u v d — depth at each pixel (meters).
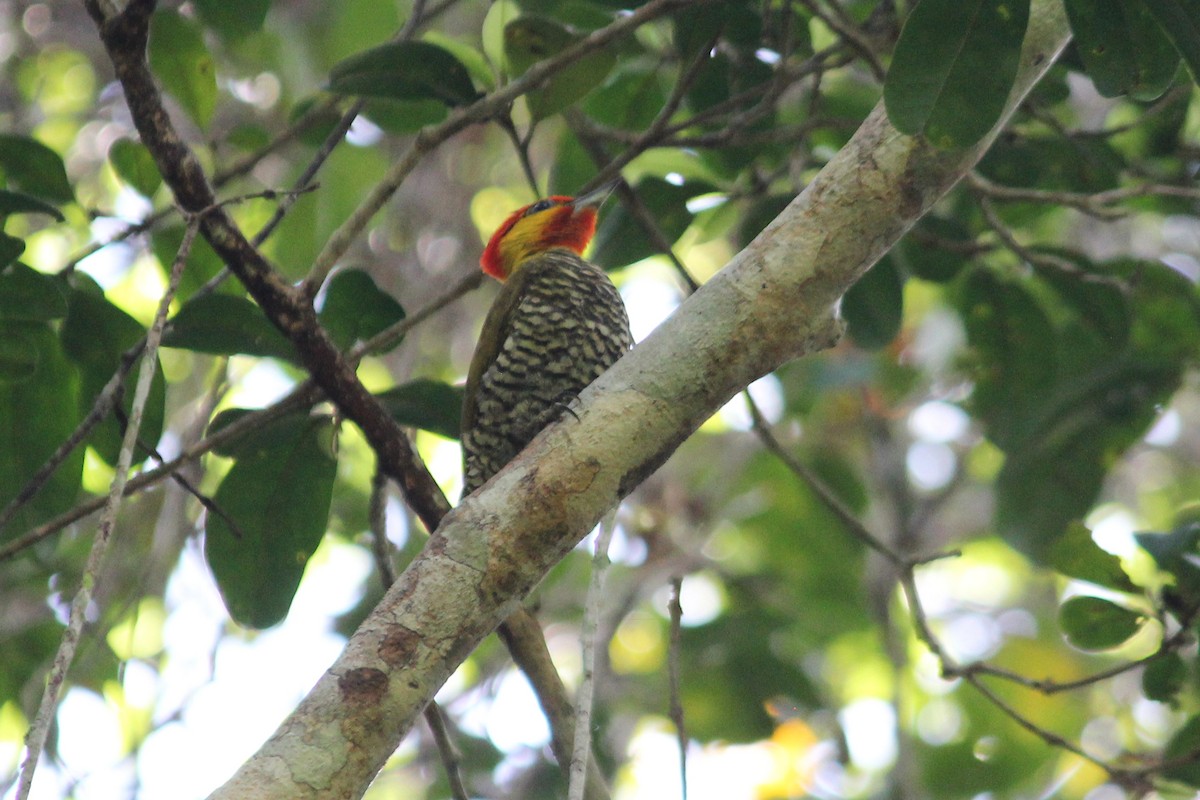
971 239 11.52
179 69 9.94
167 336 8.87
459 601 6.00
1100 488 12.59
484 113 8.36
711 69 11.02
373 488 9.09
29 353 8.70
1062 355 12.82
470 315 16.84
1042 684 9.09
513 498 6.19
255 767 5.42
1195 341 12.30
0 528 8.06
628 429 6.34
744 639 15.45
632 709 15.50
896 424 17.66
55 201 9.12
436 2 15.14
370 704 5.68
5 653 11.81
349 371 8.14
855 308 11.46
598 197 10.43
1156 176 11.69
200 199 7.48
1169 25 6.77
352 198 15.68
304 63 15.80
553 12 10.89
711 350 6.44
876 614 15.53
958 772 16.14
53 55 17.00
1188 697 10.77
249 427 8.72
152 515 12.84
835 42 11.75
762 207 10.71
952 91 6.56
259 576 9.52
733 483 17.16
